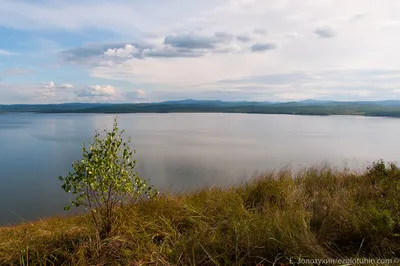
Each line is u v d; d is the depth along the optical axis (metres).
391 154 26.25
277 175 7.59
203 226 4.15
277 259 3.33
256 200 5.77
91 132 51.72
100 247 3.50
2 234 4.91
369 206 4.55
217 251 3.60
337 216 4.30
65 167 21.88
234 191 6.31
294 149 30.70
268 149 30.75
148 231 4.15
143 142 37.66
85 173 4.04
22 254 3.46
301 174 7.80
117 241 3.72
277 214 4.26
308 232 3.78
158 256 3.47
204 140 40.25
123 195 4.35
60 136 45.03
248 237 3.68
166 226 4.27
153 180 16.84
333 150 29.44
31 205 12.85
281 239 3.63
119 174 4.20
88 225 4.28
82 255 3.35
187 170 20.02
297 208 4.64
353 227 4.00
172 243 3.75
